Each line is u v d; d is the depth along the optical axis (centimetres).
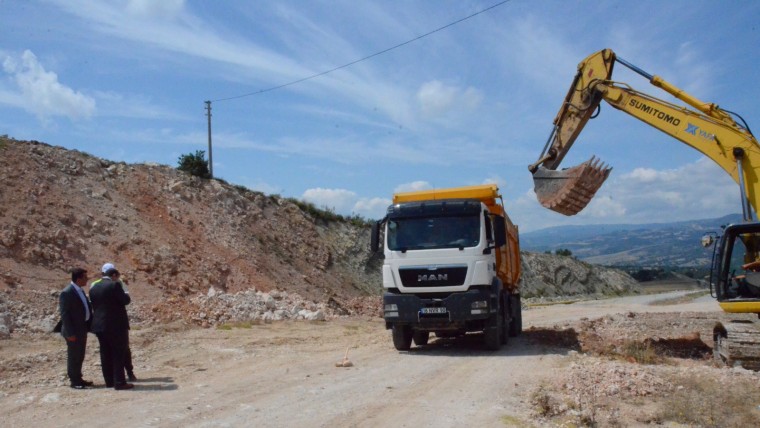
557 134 1499
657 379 920
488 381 991
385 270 1339
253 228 2655
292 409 797
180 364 1144
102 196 2106
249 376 1030
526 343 1507
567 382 938
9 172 1895
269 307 1973
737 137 1199
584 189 1395
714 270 1205
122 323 944
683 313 2569
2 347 1188
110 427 709
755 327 1112
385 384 964
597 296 5906
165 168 2555
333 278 2842
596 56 1436
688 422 745
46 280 1606
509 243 1627
